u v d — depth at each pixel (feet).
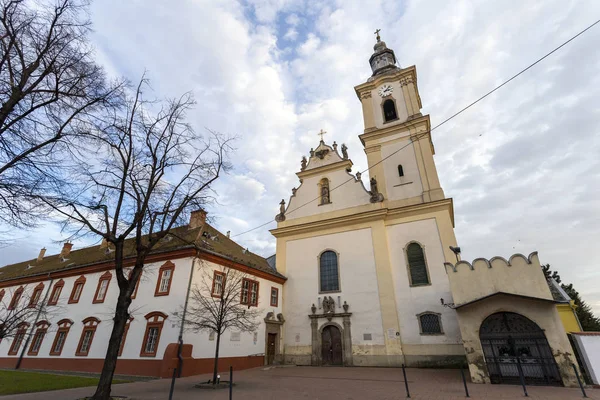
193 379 51.19
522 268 46.68
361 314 78.64
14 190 29.91
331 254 89.30
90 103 37.40
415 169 91.40
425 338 71.20
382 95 109.60
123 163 42.39
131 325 63.67
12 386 43.52
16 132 31.09
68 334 73.26
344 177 97.40
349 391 40.04
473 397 34.91
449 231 78.48
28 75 32.24
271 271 85.87
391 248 83.41
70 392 39.42
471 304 47.42
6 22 32.14
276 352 81.10
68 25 35.04
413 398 35.01
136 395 37.32
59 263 100.94
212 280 65.62
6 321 33.06
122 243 40.24
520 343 44.09
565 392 36.55
